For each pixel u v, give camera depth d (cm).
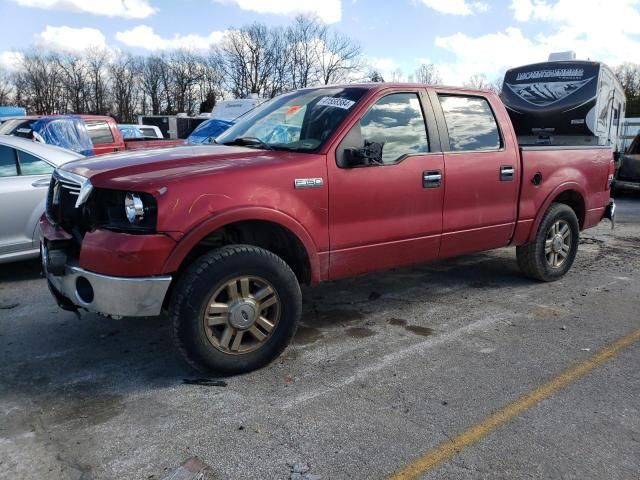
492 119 506
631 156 1407
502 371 374
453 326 459
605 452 283
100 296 327
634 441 293
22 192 570
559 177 561
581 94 1275
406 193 429
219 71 7044
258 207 350
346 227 400
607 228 948
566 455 280
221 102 1631
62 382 356
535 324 464
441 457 278
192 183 332
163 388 348
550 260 577
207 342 345
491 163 490
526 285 578
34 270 628
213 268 338
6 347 411
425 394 342
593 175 607
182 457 277
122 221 333
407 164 429
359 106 410
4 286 564
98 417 314
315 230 383
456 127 475
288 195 365
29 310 491
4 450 282
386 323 465
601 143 1352
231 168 350
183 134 3219
